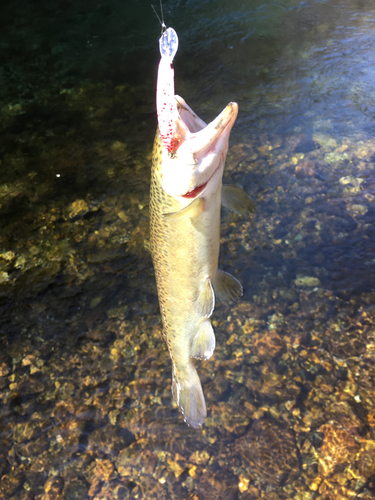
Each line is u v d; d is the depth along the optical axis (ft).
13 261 4.54
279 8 8.22
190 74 6.80
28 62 7.38
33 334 4.03
